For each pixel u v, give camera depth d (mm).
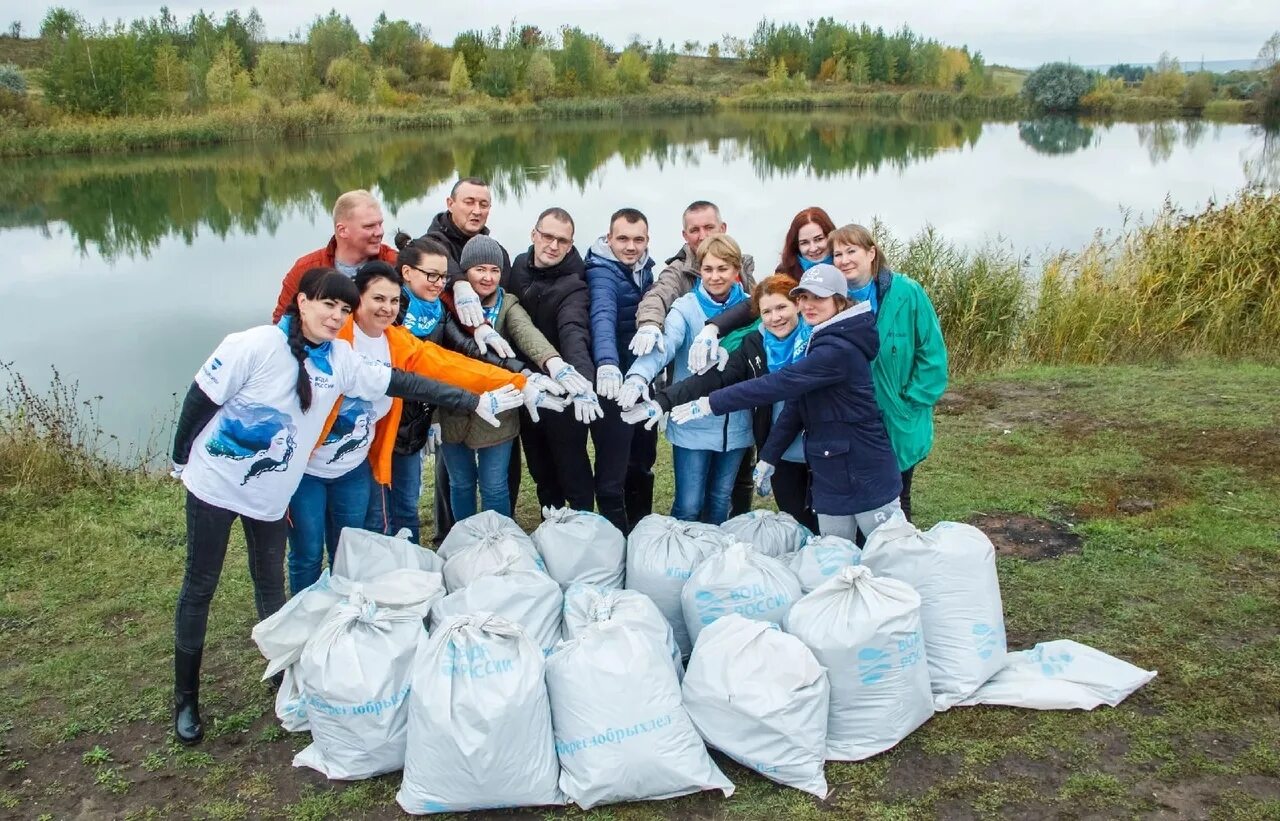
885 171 24422
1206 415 6035
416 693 2764
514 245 14023
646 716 2771
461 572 3441
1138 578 4027
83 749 3162
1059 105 52938
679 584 3459
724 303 3959
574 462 4027
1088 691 3195
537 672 2775
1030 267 9711
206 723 3275
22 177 24844
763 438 3969
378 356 3416
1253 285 8086
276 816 2811
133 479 5699
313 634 3094
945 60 67500
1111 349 7980
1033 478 5230
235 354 2834
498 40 59156
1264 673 3301
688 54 80562
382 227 3777
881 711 2965
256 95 40125
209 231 17484
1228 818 2650
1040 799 2760
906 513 4156
